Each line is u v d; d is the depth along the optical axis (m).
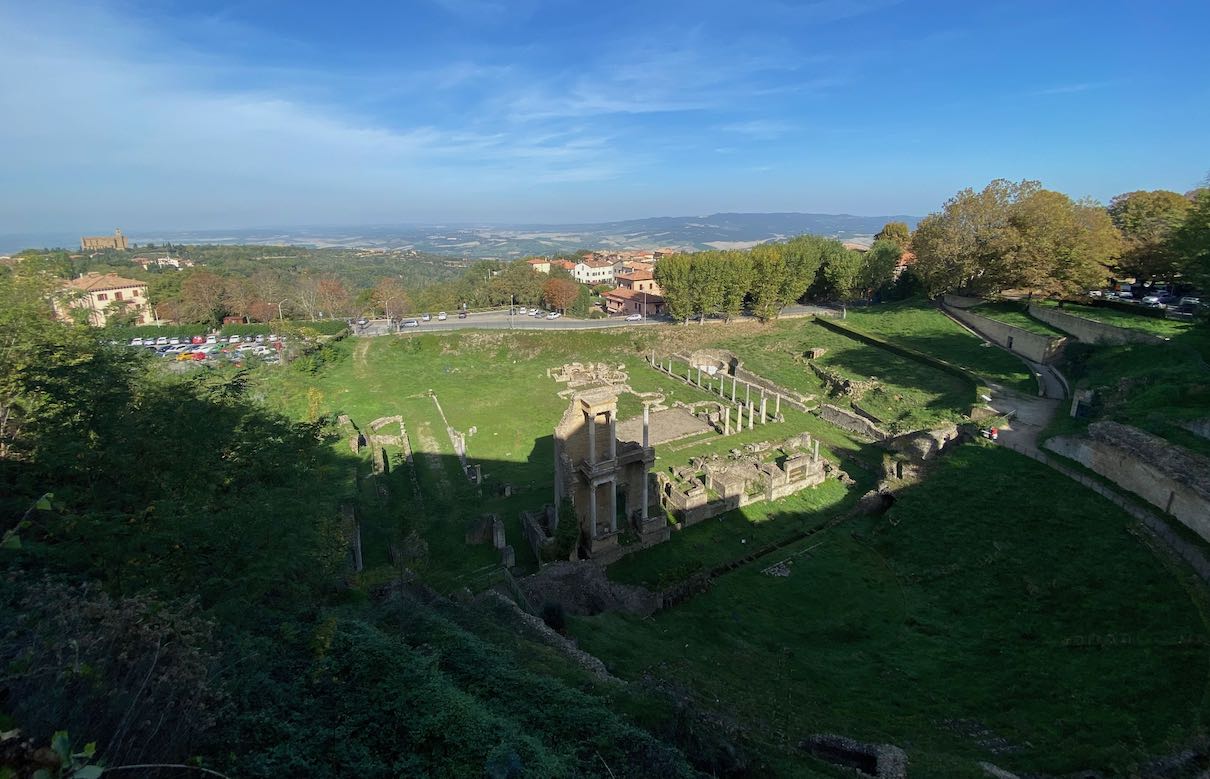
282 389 58.16
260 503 18.97
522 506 42.53
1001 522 33.47
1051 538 31.06
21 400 19.88
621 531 37.91
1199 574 25.97
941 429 45.94
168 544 16.41
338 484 38.62
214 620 12.02
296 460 25.28
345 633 15.34
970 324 74.19
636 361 83.62
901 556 34.22
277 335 91.75
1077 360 54.31
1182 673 21.42
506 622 23.14
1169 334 49.91
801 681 23.86
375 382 73.94
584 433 36.19
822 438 53.84
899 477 41.41
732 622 29.52
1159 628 23.91
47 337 23.50
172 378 32.56
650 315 109.62
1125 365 47.59
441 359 83.31
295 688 12.86
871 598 31.33
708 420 59.00
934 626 28.17
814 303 108.31
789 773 14.77
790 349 79.38
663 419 60.25
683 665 23.33
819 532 38.47
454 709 12.29
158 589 14.86
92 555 15.52
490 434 57.41
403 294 118.19
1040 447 39.25
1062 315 61.56
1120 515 30.70
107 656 9.45
